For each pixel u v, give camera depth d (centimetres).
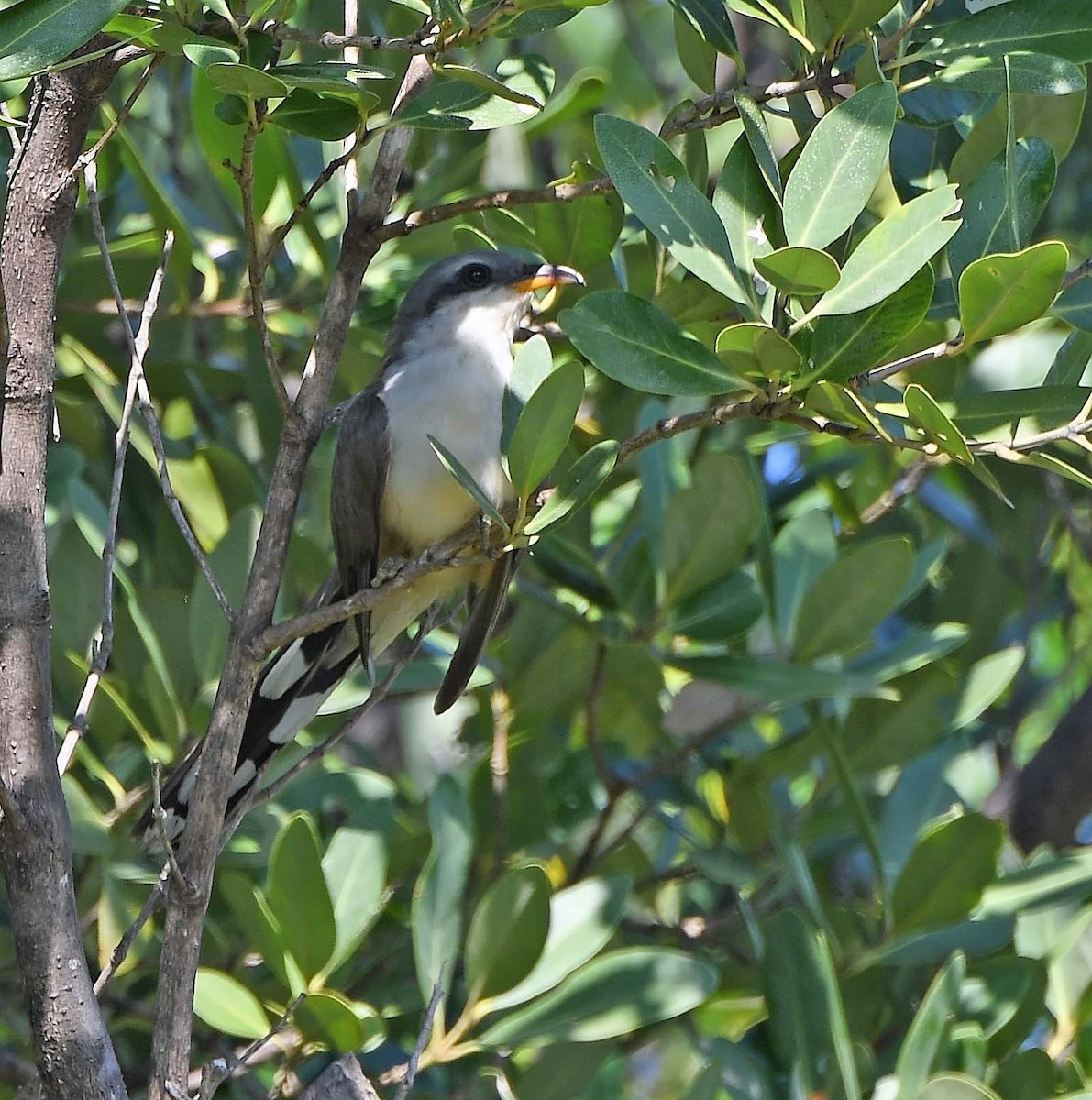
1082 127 1401
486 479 954
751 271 693
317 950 831
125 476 1134
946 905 929
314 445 696
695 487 959
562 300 1059
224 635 972
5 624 650
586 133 1152
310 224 1091
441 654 1083
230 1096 996
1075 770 1206
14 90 699
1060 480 1227
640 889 1046
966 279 628
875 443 668
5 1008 980
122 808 942
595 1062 876
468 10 696
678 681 1164
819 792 1049
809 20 785
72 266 1091
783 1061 843
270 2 673
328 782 1001
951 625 1045
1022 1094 839
